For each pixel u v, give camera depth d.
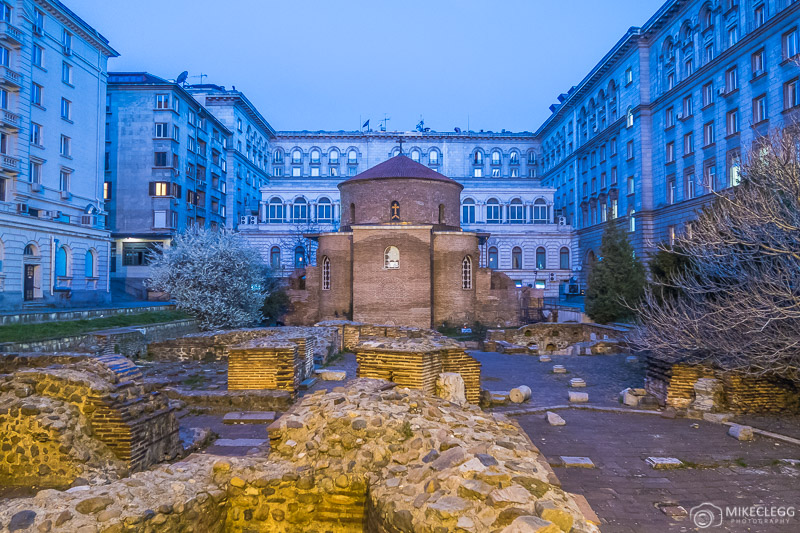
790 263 12.97
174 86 55.19
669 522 7.38
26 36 35.91
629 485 8.66
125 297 53.03
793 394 13.13
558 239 66.31
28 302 34.56
